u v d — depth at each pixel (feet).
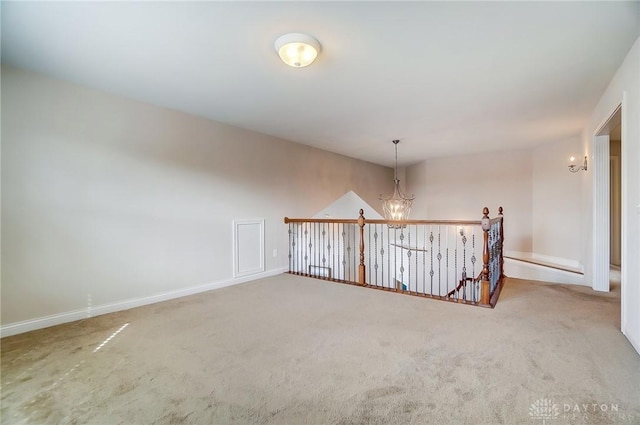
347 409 5.16
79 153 9.57
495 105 11.50
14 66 8.39
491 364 6.53
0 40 7.11
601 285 12.44
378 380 6.00
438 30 6.78
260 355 7.09
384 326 8.76
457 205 22.39
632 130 7.63
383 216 25.27
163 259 11.57
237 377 6.17
